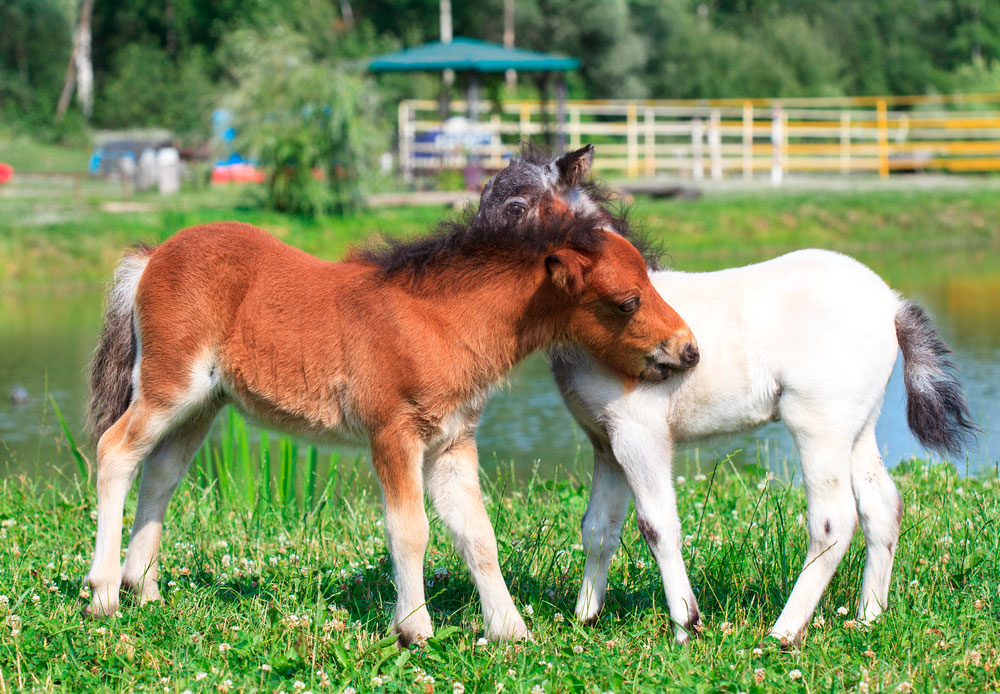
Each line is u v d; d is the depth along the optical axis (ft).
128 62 151.94
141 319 15.30
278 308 15.10
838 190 85.71
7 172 92.12
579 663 13.51
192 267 15.19
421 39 158.10
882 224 77.66
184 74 146.51
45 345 45.60
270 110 68.39
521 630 14.65
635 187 80.69
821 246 74.08
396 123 110.73
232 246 15.42
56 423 32.55
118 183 91.50
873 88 173.68
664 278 15.57
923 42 192.03
